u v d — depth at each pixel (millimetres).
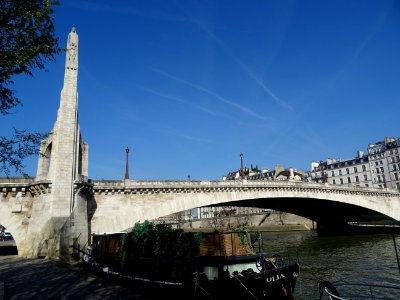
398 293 20219
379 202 65125
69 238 26500
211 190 40781
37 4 11930
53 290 13320
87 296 12211
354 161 107000
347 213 69438
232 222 102812
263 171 135375
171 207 36750
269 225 97875
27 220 30203
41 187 28609
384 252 36938
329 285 12906
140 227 17406
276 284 14242
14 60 11453
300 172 124438
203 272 13734
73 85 32281
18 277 16703
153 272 15641
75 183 29438
